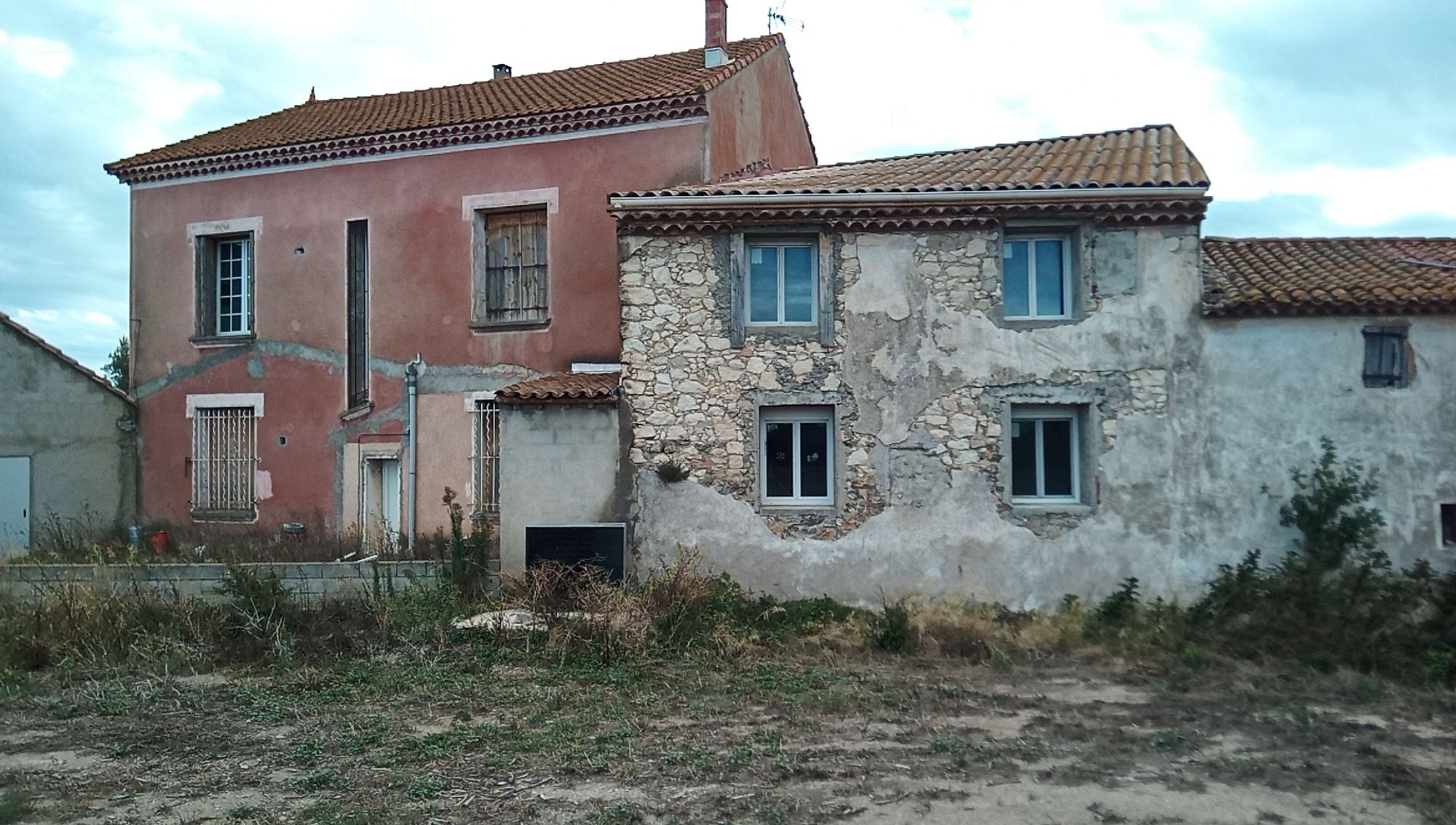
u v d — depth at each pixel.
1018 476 12.95
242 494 18.48
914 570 12.62
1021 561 12.55
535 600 11.45
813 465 13.15
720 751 7.68
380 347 17.47
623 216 13.01
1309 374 12.38
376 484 17.73
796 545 12.77
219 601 12.12
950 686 9.74
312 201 18.06
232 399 18.53
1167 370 12.52
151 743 8.00
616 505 13.02
